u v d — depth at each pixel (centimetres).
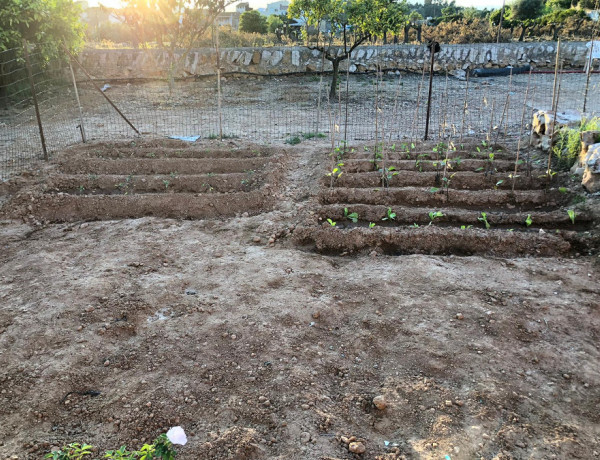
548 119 853
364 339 439
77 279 527
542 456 321
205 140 1029
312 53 1802
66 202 719
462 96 1466
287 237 634
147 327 455
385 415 359
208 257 582
